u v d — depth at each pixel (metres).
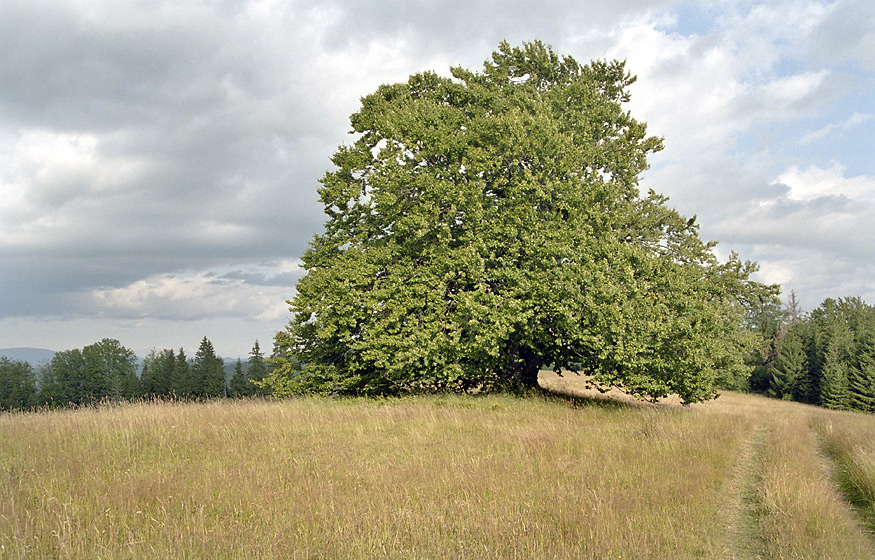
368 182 24.72
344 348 23.77
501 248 21.45
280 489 8.84
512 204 21.62
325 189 25.08
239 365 78.31
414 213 22.11
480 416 16.77
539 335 21.34
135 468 9.87
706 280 23.02
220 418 14.66
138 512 7.52
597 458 11.41
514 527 7.37
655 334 19.64
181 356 75.69
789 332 65.00
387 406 18.41
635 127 24.11
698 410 25.42
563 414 17.97
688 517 8.09
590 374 22.34
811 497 8.90
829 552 6.93
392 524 7.46
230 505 8.08
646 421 16.38
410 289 21.62
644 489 9.32
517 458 11.22
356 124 26.17
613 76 26.69
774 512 8.52
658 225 24.80
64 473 9.23
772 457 12.56
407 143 22.28
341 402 20.50
